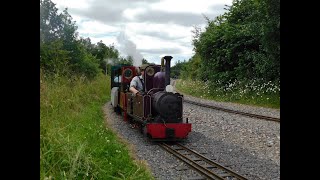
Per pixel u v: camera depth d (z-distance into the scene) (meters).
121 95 13.81
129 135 10.13
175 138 9.30
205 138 9.66
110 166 6.33
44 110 7.31
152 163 7.16
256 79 20.78
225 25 24.88
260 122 12.08
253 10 20.95
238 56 23.14
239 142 9.15
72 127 8.33
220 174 6.21
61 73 11.64
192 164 6.96
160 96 9.10
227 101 21.20
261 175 6.29
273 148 8.34
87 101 15.25
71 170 4.90
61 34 16.97
